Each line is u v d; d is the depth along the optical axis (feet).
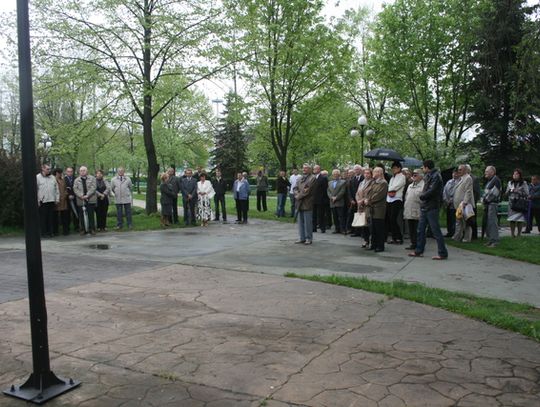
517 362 13.96
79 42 58.03
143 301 20.70
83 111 92.63
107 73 59.57
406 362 13.91
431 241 40.70
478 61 70.85
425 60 77.36
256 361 13.99
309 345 15.31
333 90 77.82
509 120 73.26
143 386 12.41
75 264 29.45
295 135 85.87
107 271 27.20
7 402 11.55
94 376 13.03
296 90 76.23
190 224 54.54
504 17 67.72
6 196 47.73
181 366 13.66
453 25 74.38
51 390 11.93
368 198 34.76
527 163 75.05
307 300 20.80
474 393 11.92
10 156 49.52
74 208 46.06
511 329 16.96
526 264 30.53
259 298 21.16
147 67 61.00
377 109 96.27
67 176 46.52
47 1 54.90
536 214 49.42
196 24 59.41
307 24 73.41
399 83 79.41
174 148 130.31
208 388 12.25
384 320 17.99
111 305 20.07
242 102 68.95
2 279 25.46
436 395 11.80
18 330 16.94
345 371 13.25
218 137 160.25
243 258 31.55
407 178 42.50
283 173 65.00
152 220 57.16
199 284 23.90
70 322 17.76
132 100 60.34
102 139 77.51
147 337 16.12
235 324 17.49
